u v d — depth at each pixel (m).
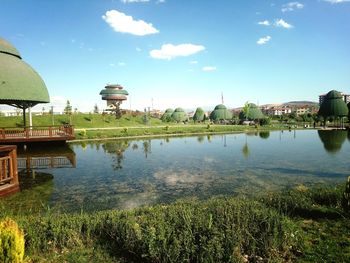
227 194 10.80
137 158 20.09
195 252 5.01
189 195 10.76
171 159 19.61
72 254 5.62
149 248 5.12
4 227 4.50
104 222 6.73
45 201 10.12
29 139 23.05
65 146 26.39
